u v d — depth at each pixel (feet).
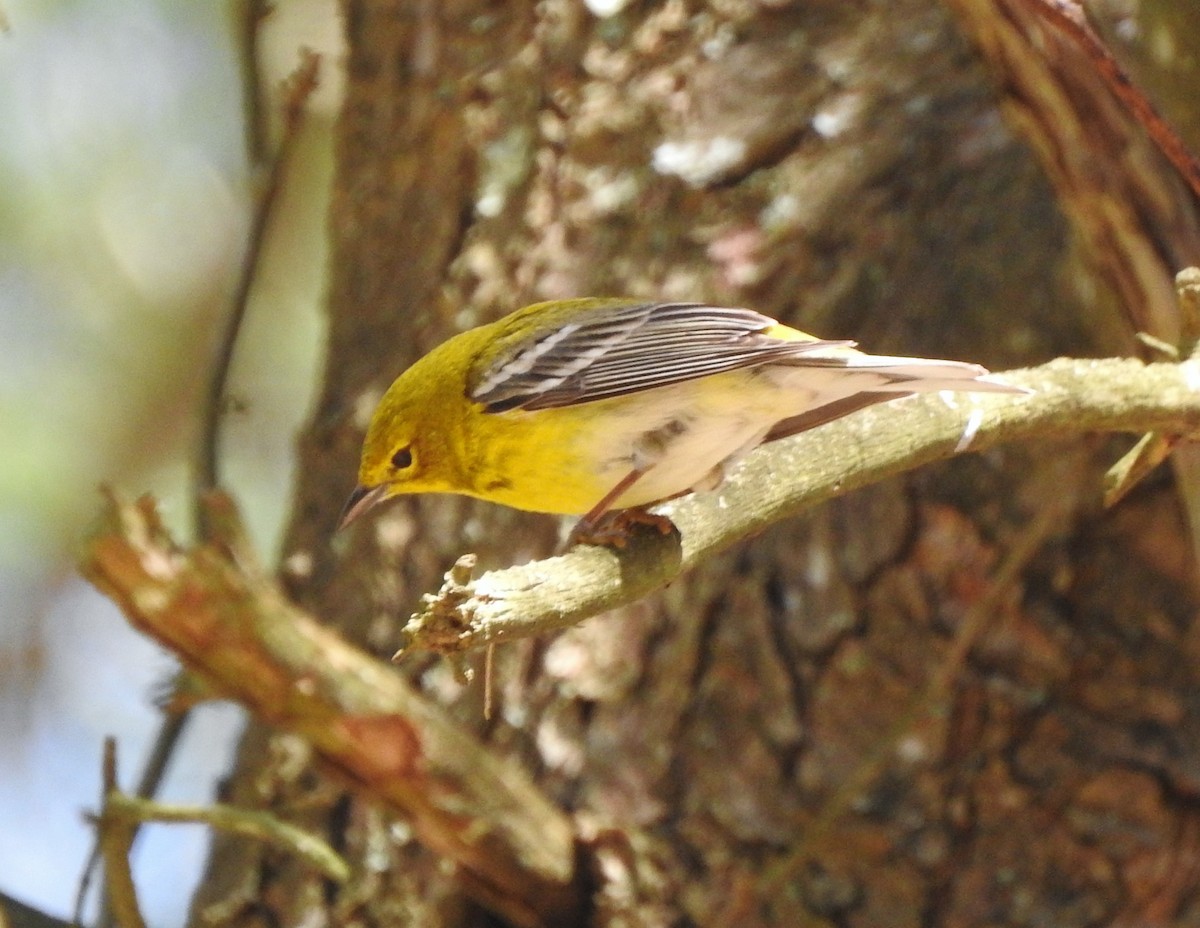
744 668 31.78
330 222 41.06
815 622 31.78
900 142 35.91
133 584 22.77
